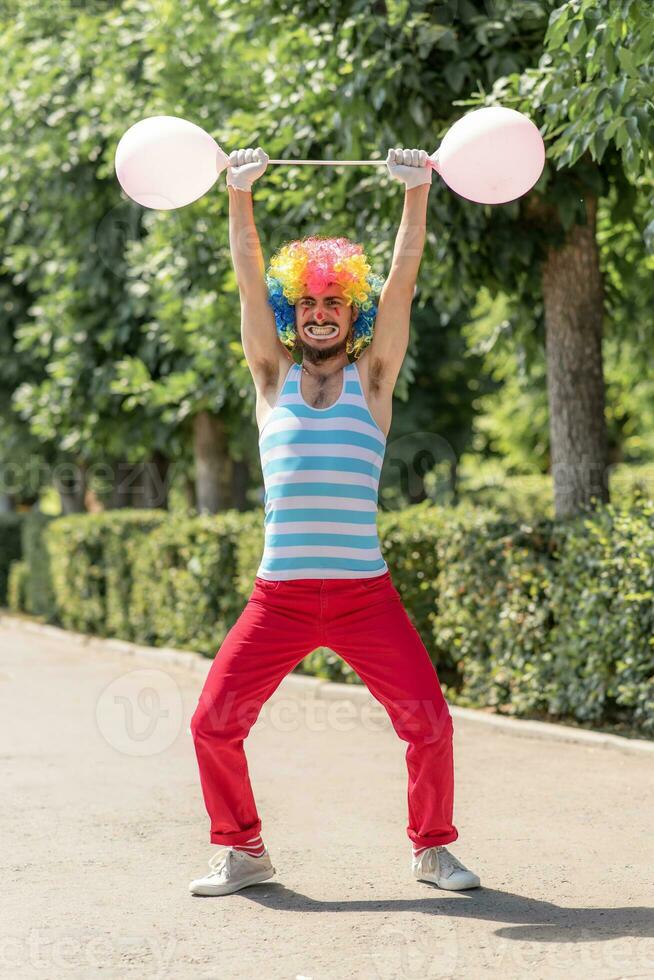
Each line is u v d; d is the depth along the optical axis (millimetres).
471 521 10930
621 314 13820
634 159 7691
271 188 12289
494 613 10562
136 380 16688
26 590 23453
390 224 10953
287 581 5492
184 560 15695
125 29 15688
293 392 5691
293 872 6082
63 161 16734
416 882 5879
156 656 15750
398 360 5801
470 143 5711
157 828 7051
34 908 5559
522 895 5621
